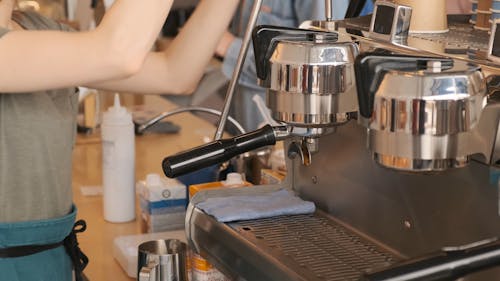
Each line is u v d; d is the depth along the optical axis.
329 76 1.17
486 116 1.06
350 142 1.42
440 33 1.43
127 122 2.19
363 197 1.41
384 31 1.33
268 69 1.21
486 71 1.07
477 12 1.48
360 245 1.36
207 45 1.75
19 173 1.49
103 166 2.21
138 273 1.48
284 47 1.18
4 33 1.33
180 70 1.76
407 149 0.99
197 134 3.03
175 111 2.12
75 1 3.70
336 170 1.47
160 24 1.33
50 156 1.52
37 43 1.32
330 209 1.50
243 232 1.41
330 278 1.20
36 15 1.64
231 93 1.40
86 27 3.61
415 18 1.42
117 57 1.31
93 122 3.02
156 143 2.90
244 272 1.33
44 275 1.55
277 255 1.29
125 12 1.31
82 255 1.67
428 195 1.26
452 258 0.99
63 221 1.56
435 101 0.97
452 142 1.00
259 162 2.07
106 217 2.22
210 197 1.57
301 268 1.24
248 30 1.37
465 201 1.19
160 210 2.03
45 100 1.52
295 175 1.60
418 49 1.24
